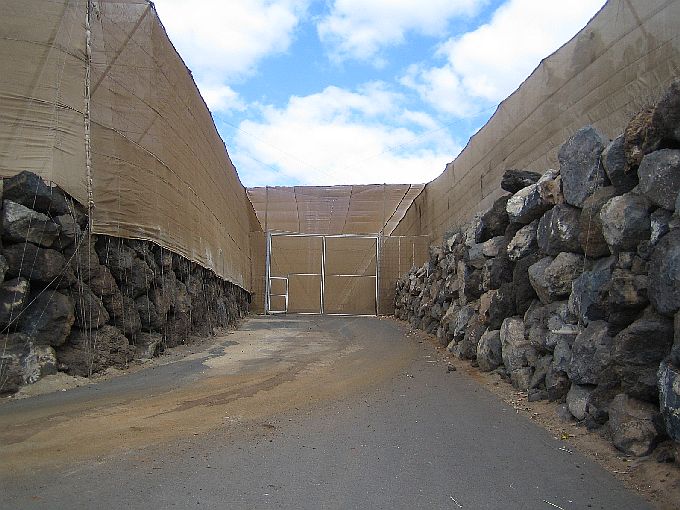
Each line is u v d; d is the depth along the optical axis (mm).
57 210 8445
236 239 22125
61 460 5145
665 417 4695
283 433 6125
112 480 4688
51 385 7961
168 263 11953
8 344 7715
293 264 28312
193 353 11953
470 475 4914
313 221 28312
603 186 6535
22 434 5887
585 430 5844
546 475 4887
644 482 4602
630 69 7184
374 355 11953
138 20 10719
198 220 14711
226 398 7715
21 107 8445
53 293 8305
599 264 6258
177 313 12586
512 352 8016
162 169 11672
